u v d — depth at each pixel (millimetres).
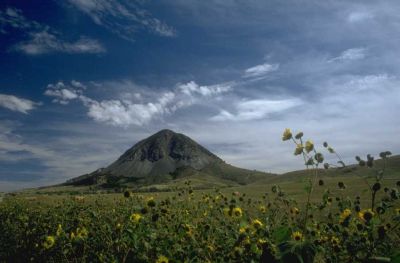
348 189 29859
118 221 10586
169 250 7512
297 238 5391
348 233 6551
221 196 14000
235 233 8172
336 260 5848
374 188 4945
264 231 6820
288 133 5086
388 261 2738
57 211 18688
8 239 12836
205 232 9023
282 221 9492
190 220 11484
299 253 2838
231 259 6750
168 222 10617
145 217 8391
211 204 13672
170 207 12930
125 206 14430
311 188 4496
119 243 8195
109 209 16125
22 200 29109
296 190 32969
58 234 9516
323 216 8898
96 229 10758
